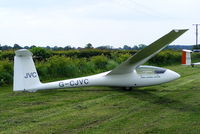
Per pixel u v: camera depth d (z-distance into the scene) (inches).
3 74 523.2
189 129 240.8
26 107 332.8
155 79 450.3
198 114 291.9
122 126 251.3
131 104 343.3
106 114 294.2
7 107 333.7
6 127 252.1
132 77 442.3
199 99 373.4
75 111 309.0
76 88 471.8
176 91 441.7
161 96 397.1
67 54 1015.0
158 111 305.9
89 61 796.6
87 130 240.5
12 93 431.2
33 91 407.2
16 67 393.4
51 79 597.0
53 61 632.4
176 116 283.9
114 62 816.3
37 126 253.8
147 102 354.9
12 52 833.5
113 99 376.2
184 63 989.8
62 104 347.6
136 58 412.5
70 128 246.8
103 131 237.6
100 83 436.8
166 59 1106.7
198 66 997.2
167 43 389.1
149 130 239.1
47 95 409.4
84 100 371.6
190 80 580.4
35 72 407.8
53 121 269.1
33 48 800.3
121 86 446.0
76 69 666.2
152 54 419.5
